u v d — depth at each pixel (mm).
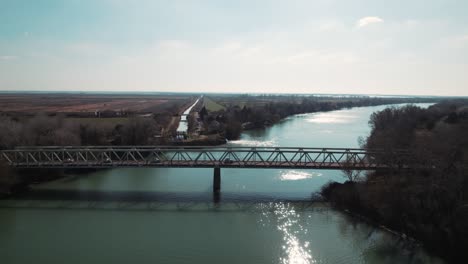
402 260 32188
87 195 51844
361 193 44625
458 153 41531
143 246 35156
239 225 40500
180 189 54750
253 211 45000
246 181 58750
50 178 60688
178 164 53031
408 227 36844
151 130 92312
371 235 37531
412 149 47000
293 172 64562
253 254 33594
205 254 33562
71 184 57875
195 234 38062
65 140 68562
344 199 46156
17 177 52594
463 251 30891
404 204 38656
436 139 54156
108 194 52281
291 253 33781
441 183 36688
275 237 37281
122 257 32938
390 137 63156
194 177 61844
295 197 50344
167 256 33156
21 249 34406
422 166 41844
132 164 53156
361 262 32062
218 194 51969
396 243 35500
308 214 43781
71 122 82062
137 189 54844
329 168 51156
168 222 41375
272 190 53688
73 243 35750
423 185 38625
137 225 40469
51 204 47688
